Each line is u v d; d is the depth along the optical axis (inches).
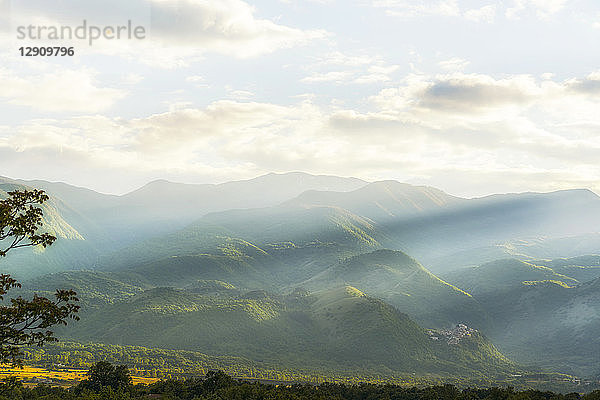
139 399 6545.3
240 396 6540.4
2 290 2228.1
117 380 7066.9
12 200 2346.2
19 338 2237.9
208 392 7017.7
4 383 2723.9
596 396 6771.7
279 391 7022.6
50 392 6855.3
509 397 6786.4
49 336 2294.5
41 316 2265.0
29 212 2363.4
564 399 6943.9
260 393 6624.0
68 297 2353.6
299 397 6569.9
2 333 2207.2
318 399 6683.1
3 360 2273.6
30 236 2365.9
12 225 2315.5
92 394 6181.1
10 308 2241.6
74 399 6269.7
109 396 6230.3
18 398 6048.2
